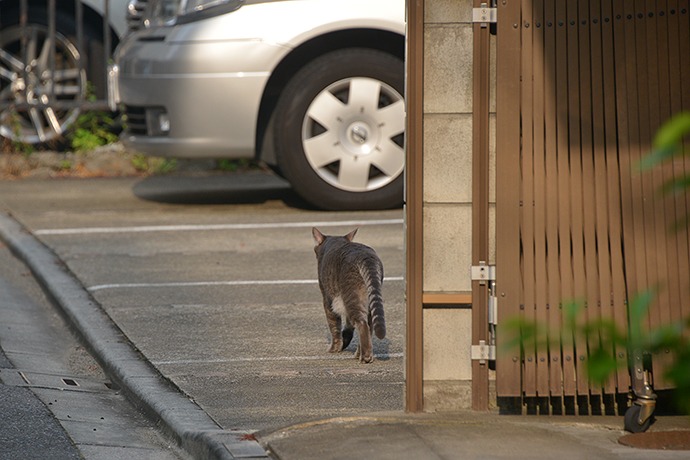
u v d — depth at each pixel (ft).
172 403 42.65
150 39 87.66
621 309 37.70
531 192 37.65
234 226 83.25
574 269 37.73
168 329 55.26
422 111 38.09
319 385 44.96
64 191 101.14
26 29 113.09
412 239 38.50
